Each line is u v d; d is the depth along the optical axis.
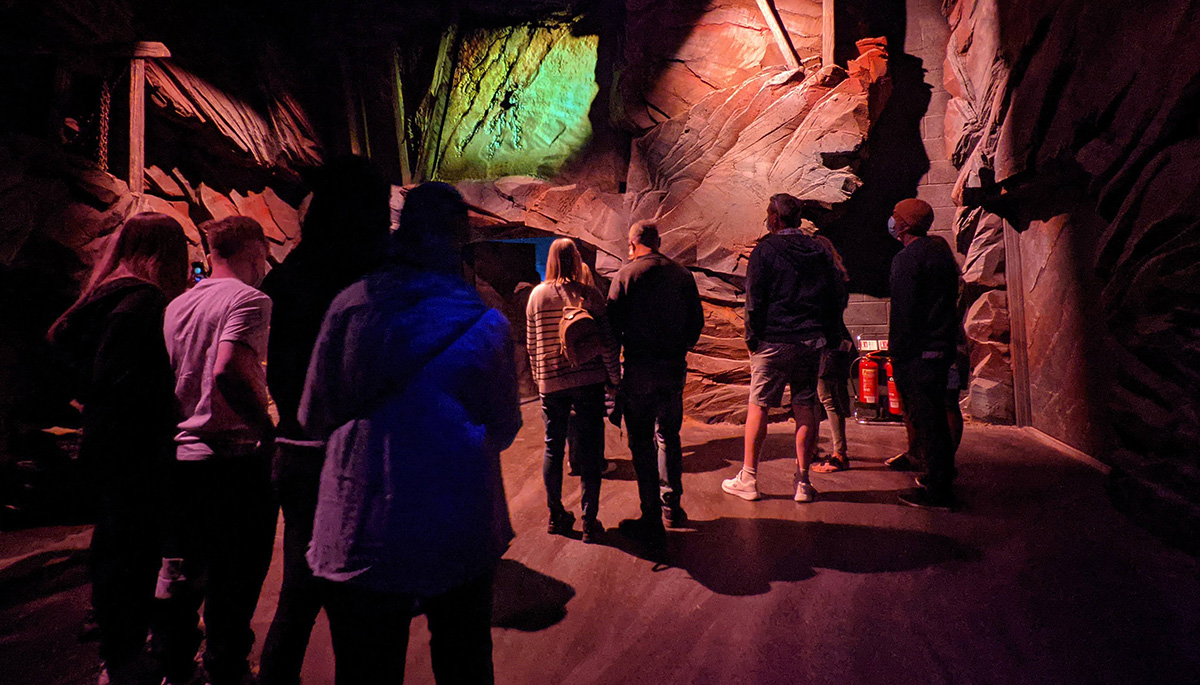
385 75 7.98
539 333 3.44
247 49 6.88
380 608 1.40
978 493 4.06
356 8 7.90
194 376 2.07
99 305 2.13
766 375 3.96
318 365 1.48
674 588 2.90
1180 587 2.64
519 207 7.59
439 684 1.49
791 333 3.83
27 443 3.92
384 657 1.42
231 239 2.24
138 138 4.98
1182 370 3.08
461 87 8.12
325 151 7.89
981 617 2.50
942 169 6.77
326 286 1.70
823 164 6.41
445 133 8.15
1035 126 4.75
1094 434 4.61
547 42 7.94
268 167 6.98
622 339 3.41
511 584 2.99
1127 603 2.54
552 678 2.21
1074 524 3.42
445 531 1.40
